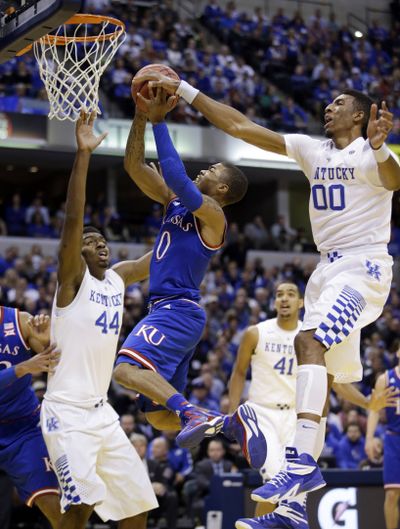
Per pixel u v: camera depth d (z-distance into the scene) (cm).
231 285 1652
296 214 2284
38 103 1661
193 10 2275
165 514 890
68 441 473
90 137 475
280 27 2252
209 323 1381
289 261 1906
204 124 1809
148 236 1809
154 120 472
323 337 418
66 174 2059
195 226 485
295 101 2073
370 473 763
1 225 1702
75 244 468
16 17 514
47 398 488
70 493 465
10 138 1631
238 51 2134
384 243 445
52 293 1312
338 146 457
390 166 420
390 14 2464
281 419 685
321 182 452
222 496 729
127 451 496
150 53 1884
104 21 518
